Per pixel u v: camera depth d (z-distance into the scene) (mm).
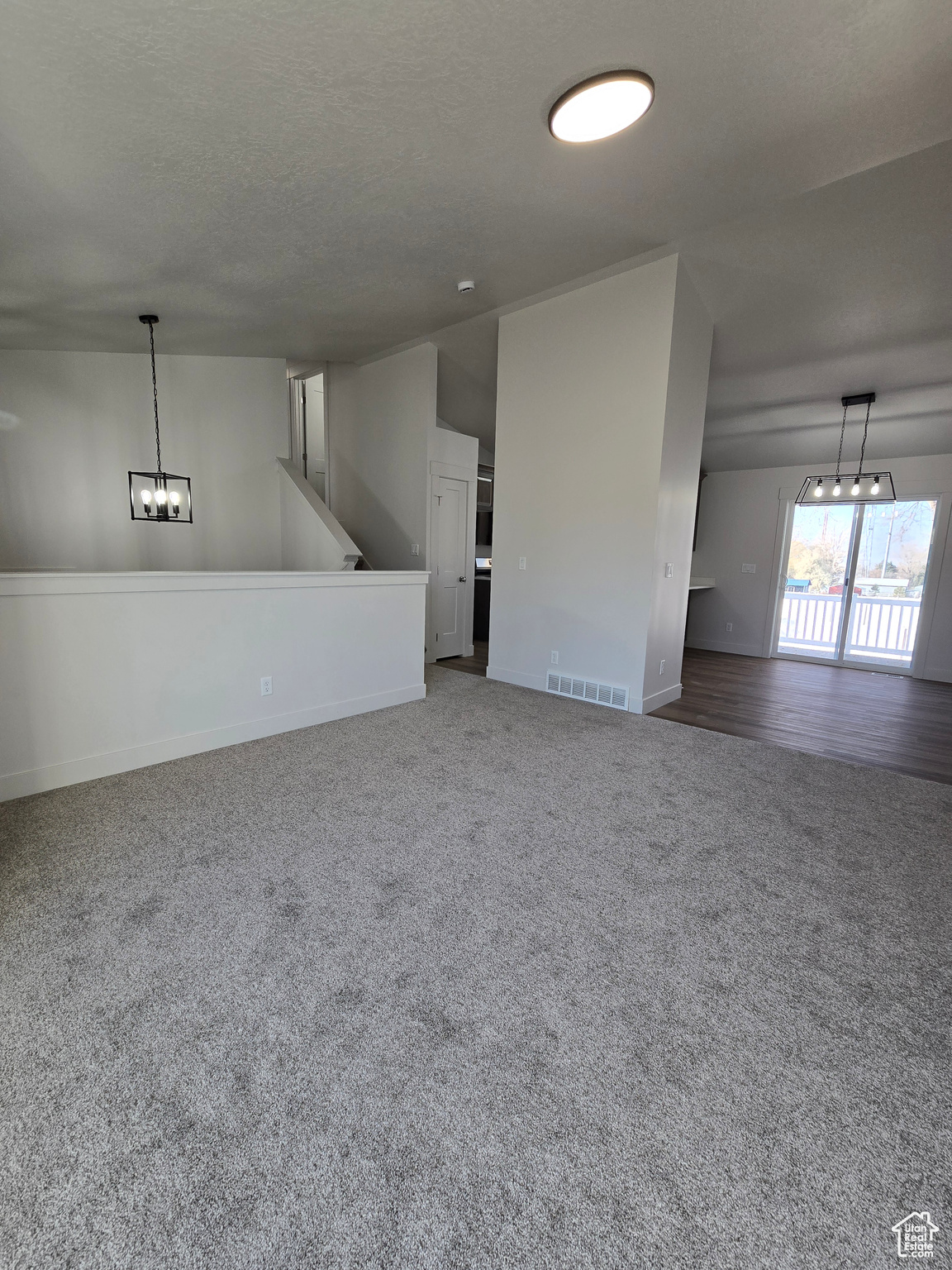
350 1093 1142
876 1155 1048
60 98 1833
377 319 4305
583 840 2184
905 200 2709
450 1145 1044
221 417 5293
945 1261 877
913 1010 1400
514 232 2947
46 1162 999
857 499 5125
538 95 1938
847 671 5875
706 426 5953
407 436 5293
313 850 2064
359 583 3621
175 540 5227
